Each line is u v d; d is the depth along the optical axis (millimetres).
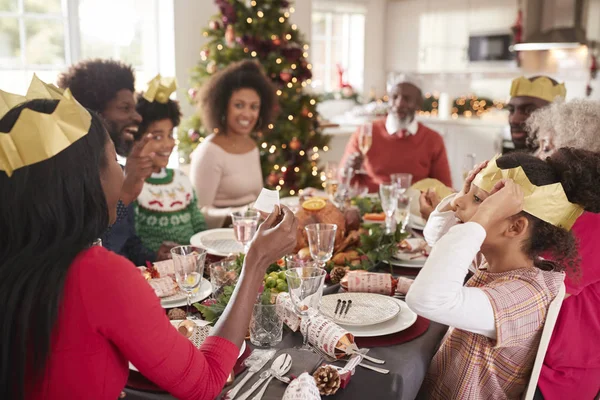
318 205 1867
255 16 3936
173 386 894
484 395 1280
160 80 2213
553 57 5773
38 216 814
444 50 6191
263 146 3930
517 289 1188
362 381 1127
